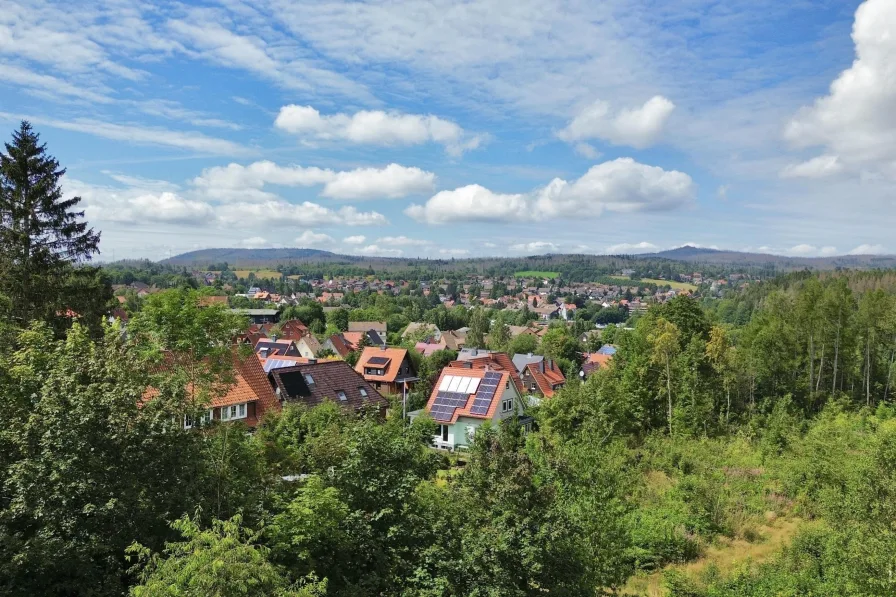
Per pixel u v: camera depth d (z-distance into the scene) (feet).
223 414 98.68
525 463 44.39
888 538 49.52
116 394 37.09
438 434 134.10
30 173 98.27
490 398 134.82
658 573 69.21
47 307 93.25
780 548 71.67
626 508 68.44
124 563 36.32
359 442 46.62
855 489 63.72
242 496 42.47
